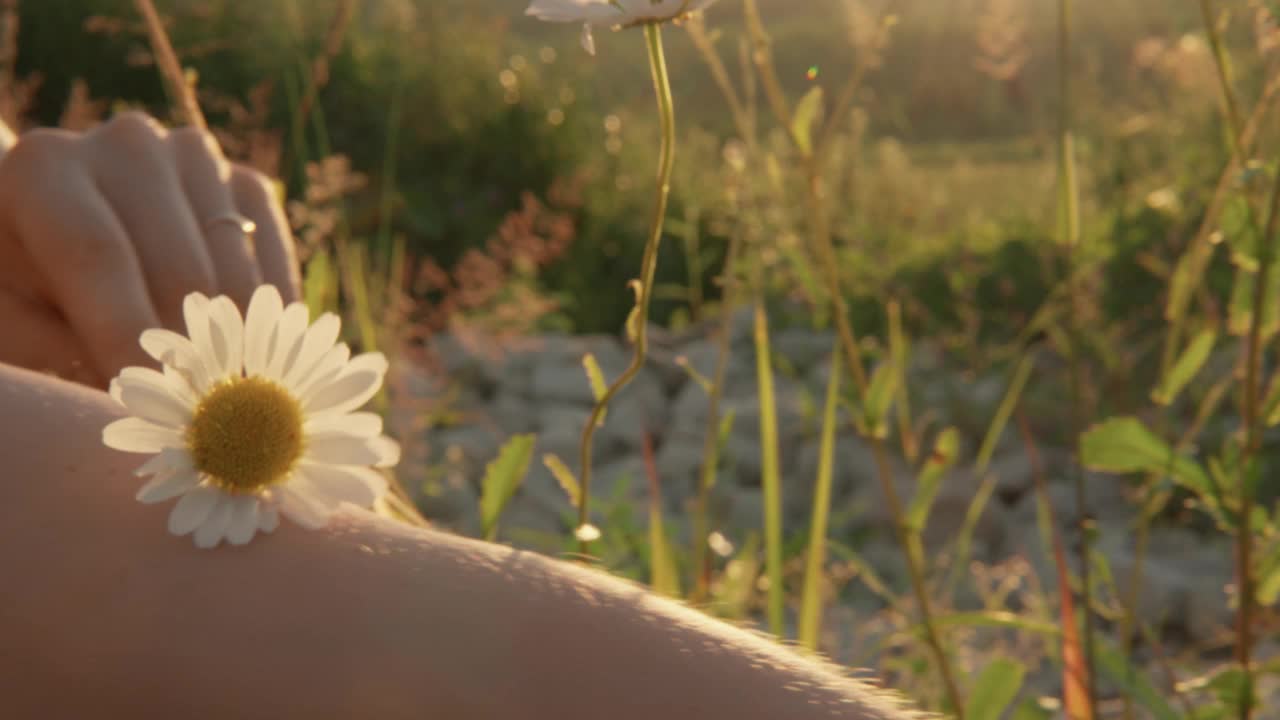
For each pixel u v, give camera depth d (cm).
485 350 347
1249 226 102
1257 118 102
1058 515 363
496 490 78
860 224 510
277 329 35
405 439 228
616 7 52
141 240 53
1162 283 388
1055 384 401
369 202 519
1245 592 109
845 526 370
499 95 591
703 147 555
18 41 495
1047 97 495
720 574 184
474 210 557
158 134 56
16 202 52
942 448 123
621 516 210
